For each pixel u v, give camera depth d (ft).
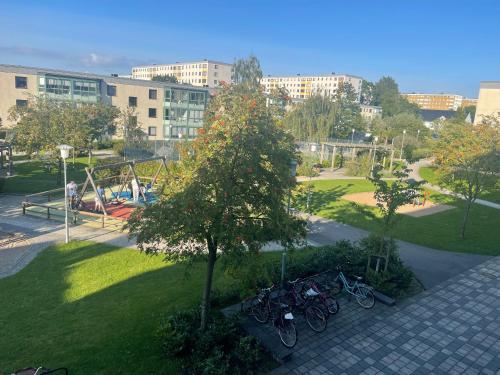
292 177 29.55
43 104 100.22
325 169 148.15
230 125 28.86
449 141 106.32
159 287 41.14
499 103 186.50
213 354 28.17
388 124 237.45
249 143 27.17
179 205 26.71
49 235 56.75
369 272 43.11
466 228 70.79
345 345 32.65
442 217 78.74
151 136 190.90
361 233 65.46
